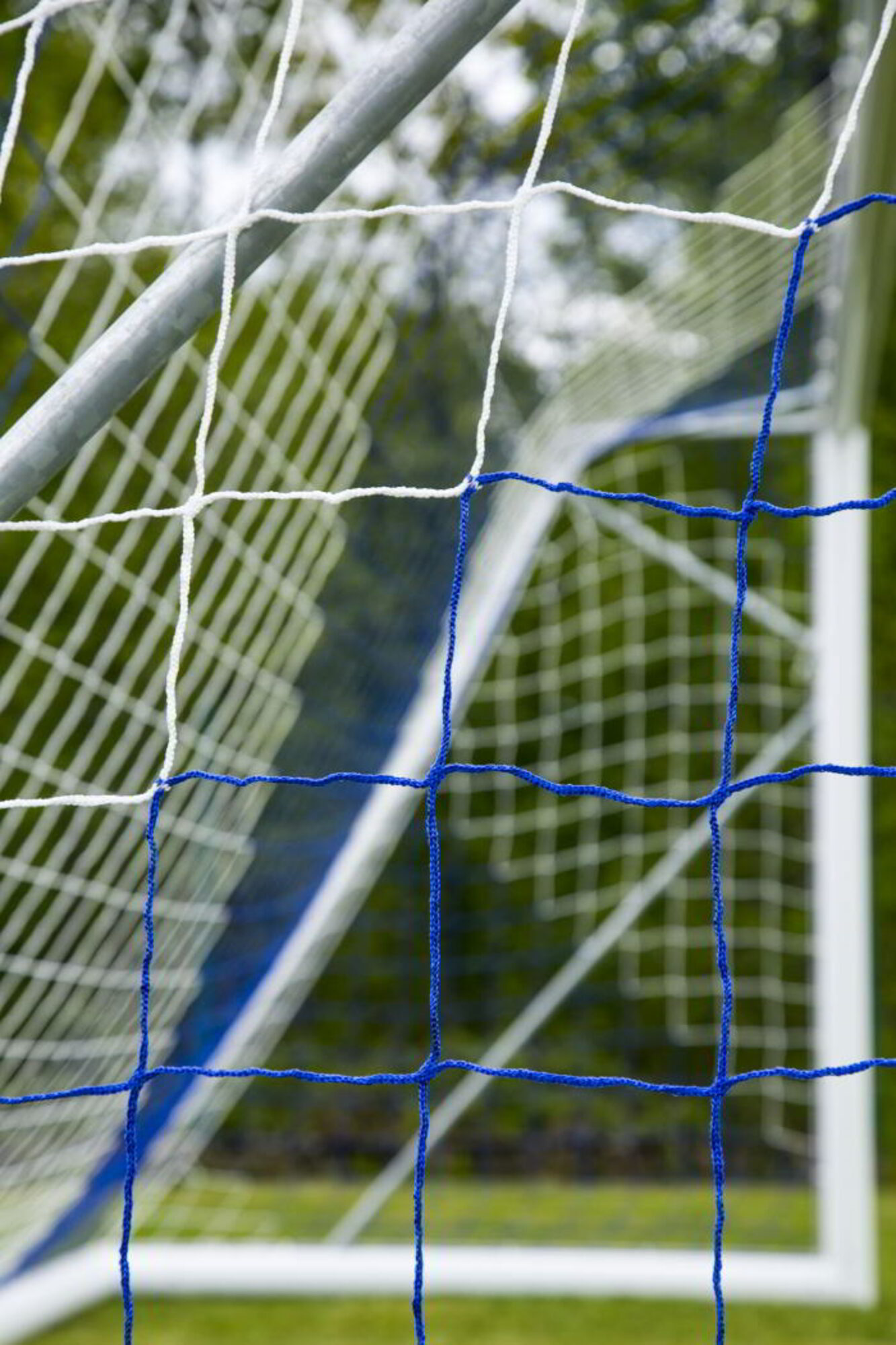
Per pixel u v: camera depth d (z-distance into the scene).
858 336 2.67
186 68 3.40
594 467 5.28
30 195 3.36
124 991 2.45
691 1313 3.63
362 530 3.03
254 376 2.20
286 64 0.99
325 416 2.42
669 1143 5.56
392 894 5.72
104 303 1.86
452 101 2.58
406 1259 3.43
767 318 3.22
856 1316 3.56
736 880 5.38
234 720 2.47
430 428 3.12
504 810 5.54
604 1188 4.93
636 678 5.37
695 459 5.31
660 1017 5.59
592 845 5.01
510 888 5.65
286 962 3.10
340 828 3.42
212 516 2.08
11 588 1.83
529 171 0.96
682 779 5.38
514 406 3.68
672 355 3.36
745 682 5.29
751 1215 4.23
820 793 3.40
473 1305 3.74
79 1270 3.21
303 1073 1.00
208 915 2.58
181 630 1.03
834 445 3.49
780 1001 5.42
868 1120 3.32
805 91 3.72
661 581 5.34
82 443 1.04
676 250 3.11
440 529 3.44
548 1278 3.38
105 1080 2.62
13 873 2.03
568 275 3.74
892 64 1.55
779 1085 5.46
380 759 3.73
